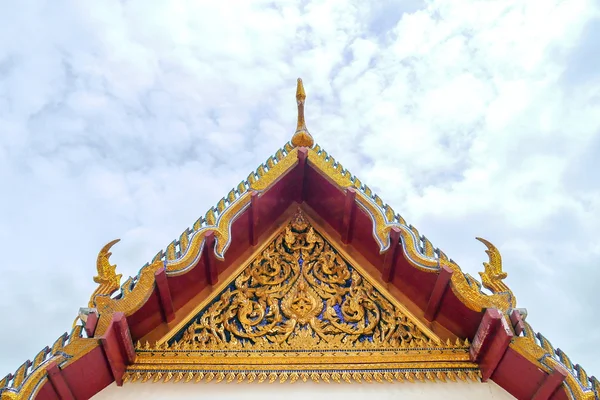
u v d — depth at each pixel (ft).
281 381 25.13
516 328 24.75
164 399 24.50
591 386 22.67
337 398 24.73
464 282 26.11
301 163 32.58
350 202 30.27
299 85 35.12
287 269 30.17
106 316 24.70
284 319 27.89
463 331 26.55
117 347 24.63
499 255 27.61
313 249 31.27
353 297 28.84
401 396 24.82
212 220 28.78
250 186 30.68
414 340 26.91
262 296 28.84
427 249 27.66
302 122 34.22
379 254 29.19
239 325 27.50
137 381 25.05
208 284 28.58
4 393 20.95
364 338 27.14
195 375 25.18
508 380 24.72
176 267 26.37
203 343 26.58
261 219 31.07
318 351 26.37
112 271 26.55
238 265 29.91
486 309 25.02
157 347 26.07
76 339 23.89
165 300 26.21
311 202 33.04
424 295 27.53
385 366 25.72
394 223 28.63
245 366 25.58
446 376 25.41
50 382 22.75
